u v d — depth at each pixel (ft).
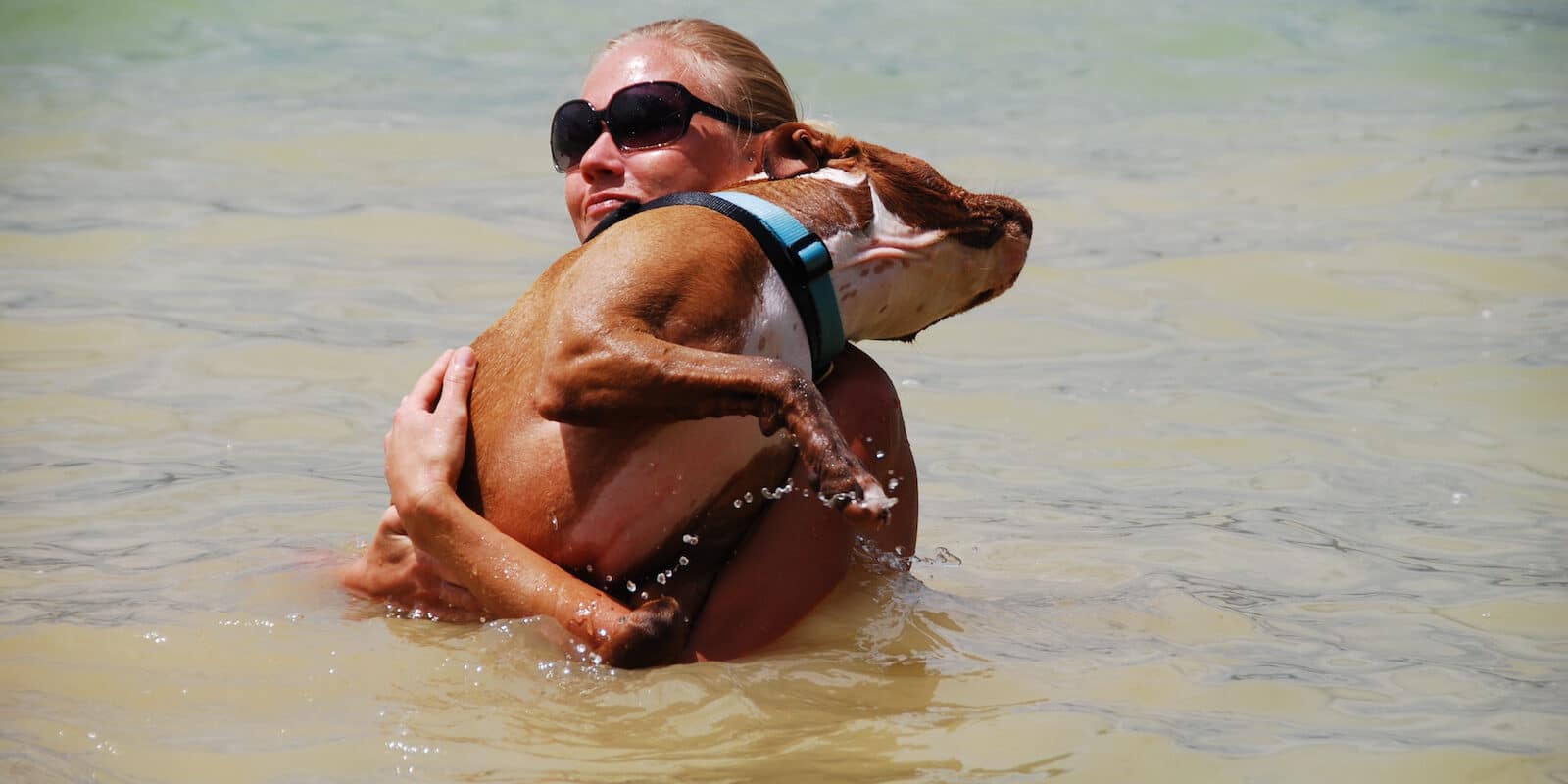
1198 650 18.72
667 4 77.82
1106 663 18.12
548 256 40.45
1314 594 21.01
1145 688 17.42
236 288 36.73
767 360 15.74
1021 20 75.72
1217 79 65.10
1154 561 22.36
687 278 16.63
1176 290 38.75
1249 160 52.08
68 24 69.41
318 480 25.40
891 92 62.18
